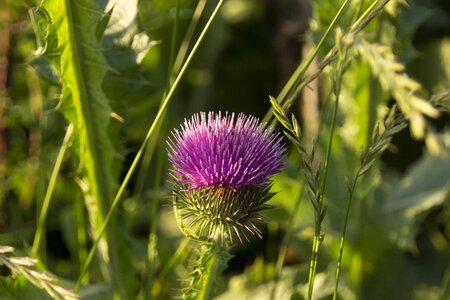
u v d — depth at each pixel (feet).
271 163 7.04
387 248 11.93
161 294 11.33
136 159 8.21
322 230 11.50
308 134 11.75
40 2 8.57
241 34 17.69
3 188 12.61
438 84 15.53
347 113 11.06
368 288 11.95
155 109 15.05
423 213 12.46
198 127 7.20
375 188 12.49
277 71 17.35
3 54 12.47
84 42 8.62
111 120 9.36
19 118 13.20
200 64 17.01
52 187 9.80
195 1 16.40
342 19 9.77
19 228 13.10
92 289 10.16
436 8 16.01
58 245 14.67
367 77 10.53
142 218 13.73
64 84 8.84
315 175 6.43
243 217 7.06
